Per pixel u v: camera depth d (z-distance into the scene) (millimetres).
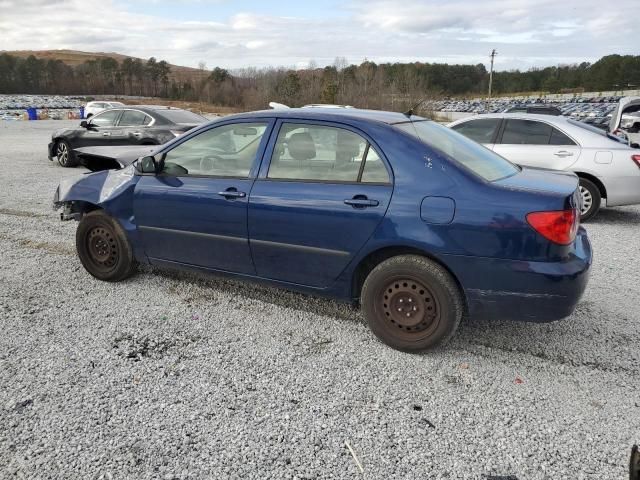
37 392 3109
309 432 2781
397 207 3414
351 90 46781
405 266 3469
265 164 3914
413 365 3477
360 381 3279
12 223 7070
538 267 3176
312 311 4328
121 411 2936
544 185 3451
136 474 2465
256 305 4430
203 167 4215
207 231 4137
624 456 2619
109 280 4859
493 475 2484
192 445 2668
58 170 11969
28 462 2535
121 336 3836
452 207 3293
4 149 16719
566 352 3674
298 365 3465
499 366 3480
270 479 2449
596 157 7398
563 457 2611
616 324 4129
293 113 3920
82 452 2607
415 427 2838
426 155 3447
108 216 4699
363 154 3586
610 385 3258
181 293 4664
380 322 3660
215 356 3566
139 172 4488
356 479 2455
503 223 3191
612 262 5715
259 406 3002
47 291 4672
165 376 3307
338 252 3633
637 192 7324
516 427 2844
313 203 3646
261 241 3904
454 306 3424
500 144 7961
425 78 57125
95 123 12531
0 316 4148
